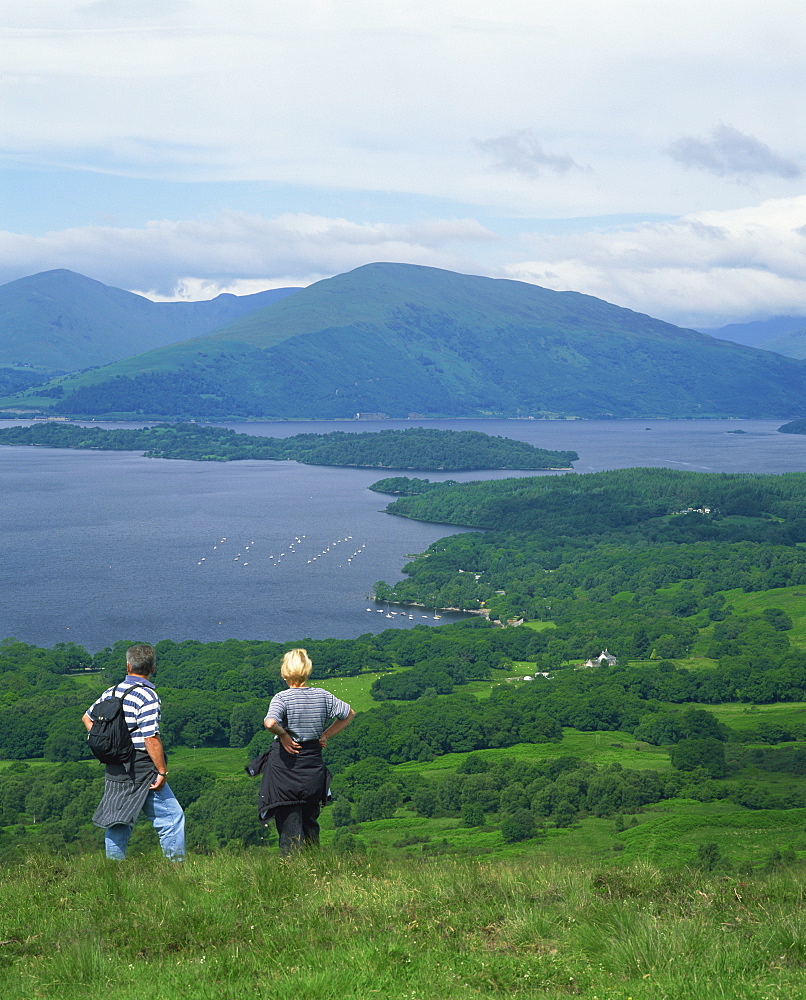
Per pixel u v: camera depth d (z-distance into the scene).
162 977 8.52
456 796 83.25
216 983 8.34
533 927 9.70
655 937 9.06
